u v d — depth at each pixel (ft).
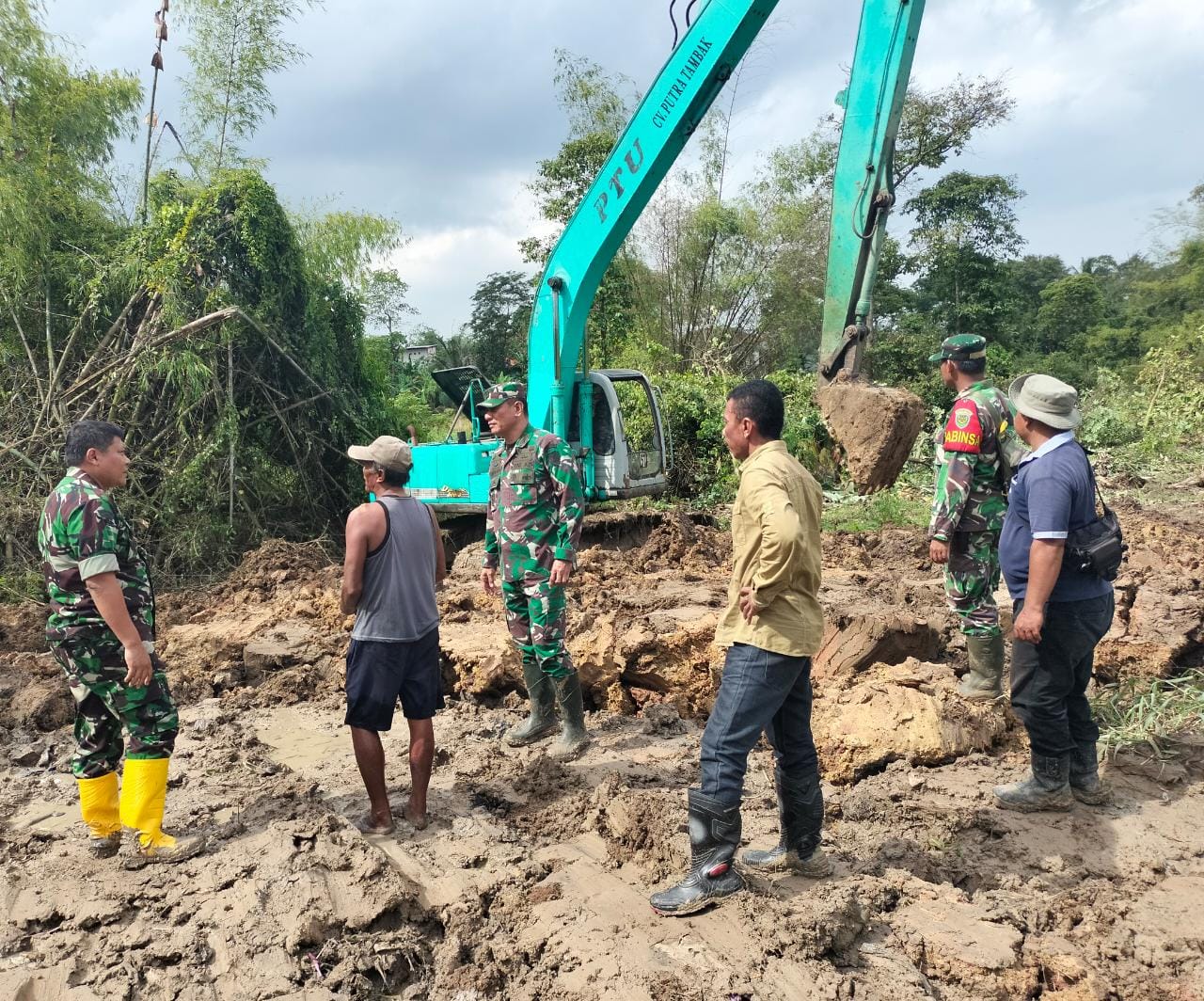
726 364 74.08
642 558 29.86
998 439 15.25
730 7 24.52
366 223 45.93
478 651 19.49
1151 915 10.09
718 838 10.05
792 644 9.98
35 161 37.04
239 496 36.27
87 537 11.24
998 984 9.00
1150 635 17.30
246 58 43.47
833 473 43.96
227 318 36.11
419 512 13.14
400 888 11.03
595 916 10.24
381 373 49.55
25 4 36.99
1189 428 53.98
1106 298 156.46
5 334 36.45
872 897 10.45
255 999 9.34
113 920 10.73
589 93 71.72
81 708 11.97
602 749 15.79
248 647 21.50
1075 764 12.89
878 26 22.13
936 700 15.05
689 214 81.92
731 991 8.65
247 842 12.48
